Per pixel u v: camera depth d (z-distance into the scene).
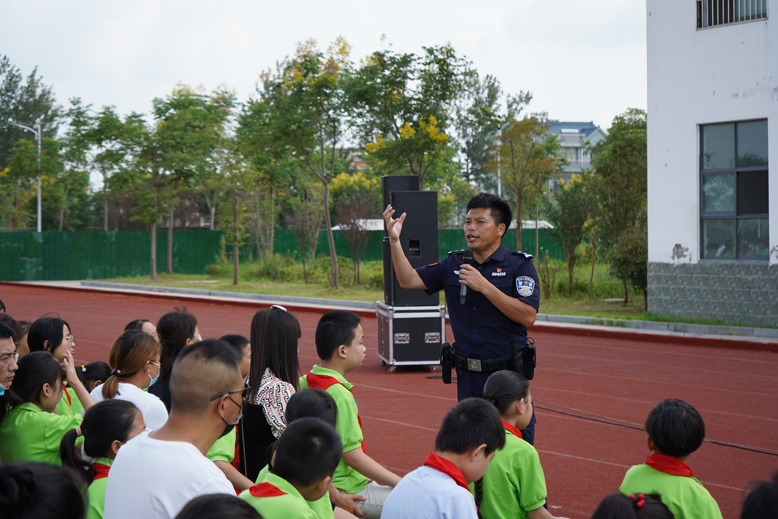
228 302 22.20
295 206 39.09
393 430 7.52
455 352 4.57
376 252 36.75
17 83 61.38
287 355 3.89
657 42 15.22
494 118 29.28
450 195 47.19
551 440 7.05
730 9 14.30
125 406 3.28
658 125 15.28
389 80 21.48
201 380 2.51
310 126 23.34
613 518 2.33
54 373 4.02
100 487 3.17
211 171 29.58
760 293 14.00
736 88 14.20
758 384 9.64
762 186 14.08
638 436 7.19
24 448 3.87
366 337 14.64
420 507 2.73
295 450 2.63
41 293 27.27
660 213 15.34
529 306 4.32
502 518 3.49
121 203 46.41
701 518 3.22
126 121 29.62
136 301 23.55
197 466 2.42
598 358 11.82
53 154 35.72
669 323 14.45
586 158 81.94
